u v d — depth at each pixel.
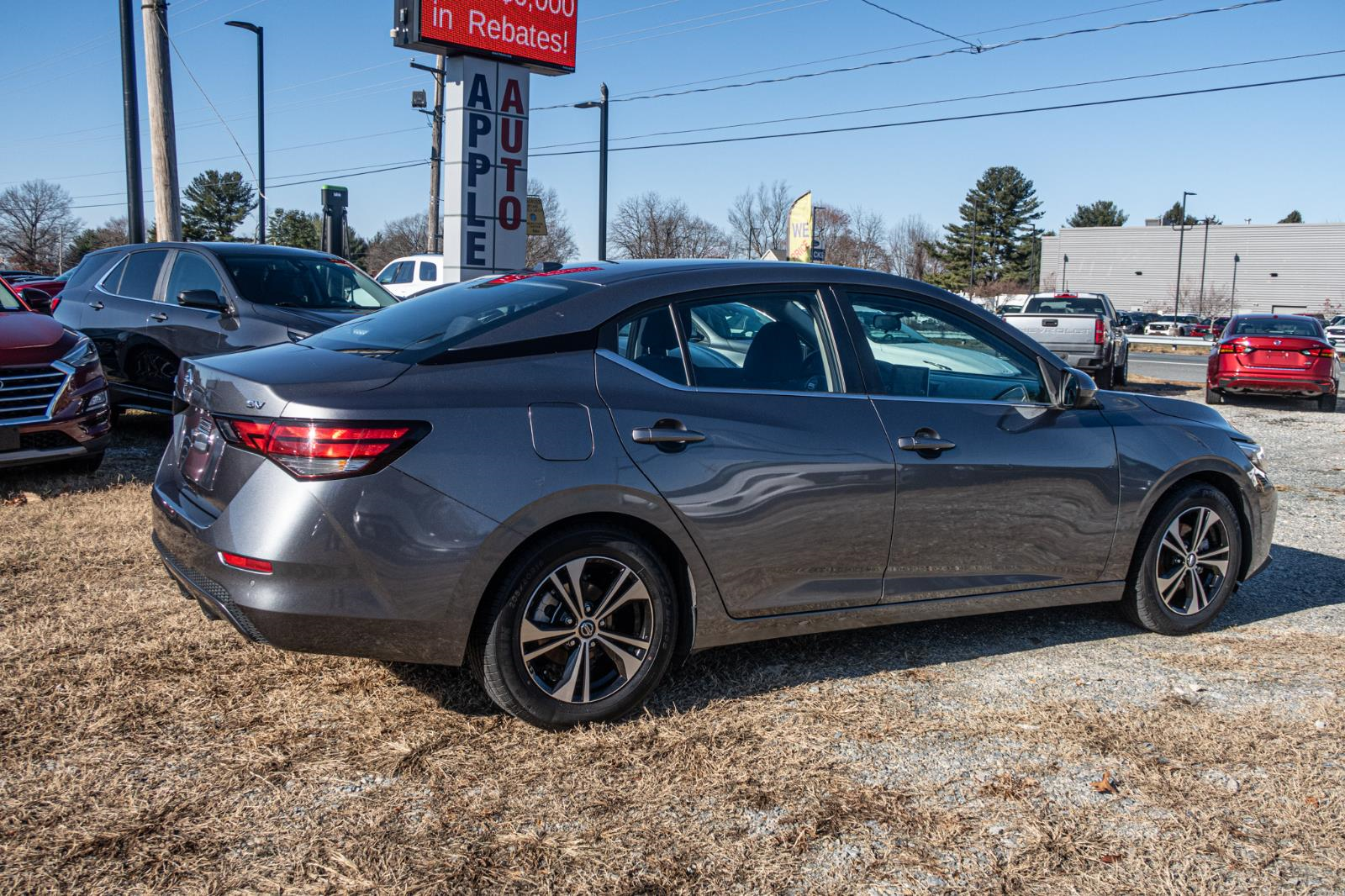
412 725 3.30
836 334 3.81
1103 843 2.78
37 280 20.73
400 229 86.62
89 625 4.05
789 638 4.27
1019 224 102.25
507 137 12.42
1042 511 4.08
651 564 3.35
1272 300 94.06
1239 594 5.27
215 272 8.05
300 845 2.62
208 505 3.14
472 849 2.63
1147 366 27.25
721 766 3.13
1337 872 2.67
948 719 3.53
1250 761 3.28
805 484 3.55
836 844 2.73
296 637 2.98
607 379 3.34
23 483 6.50
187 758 3.04
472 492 3.04
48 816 2.69
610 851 2.65
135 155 14.14
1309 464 9.73
